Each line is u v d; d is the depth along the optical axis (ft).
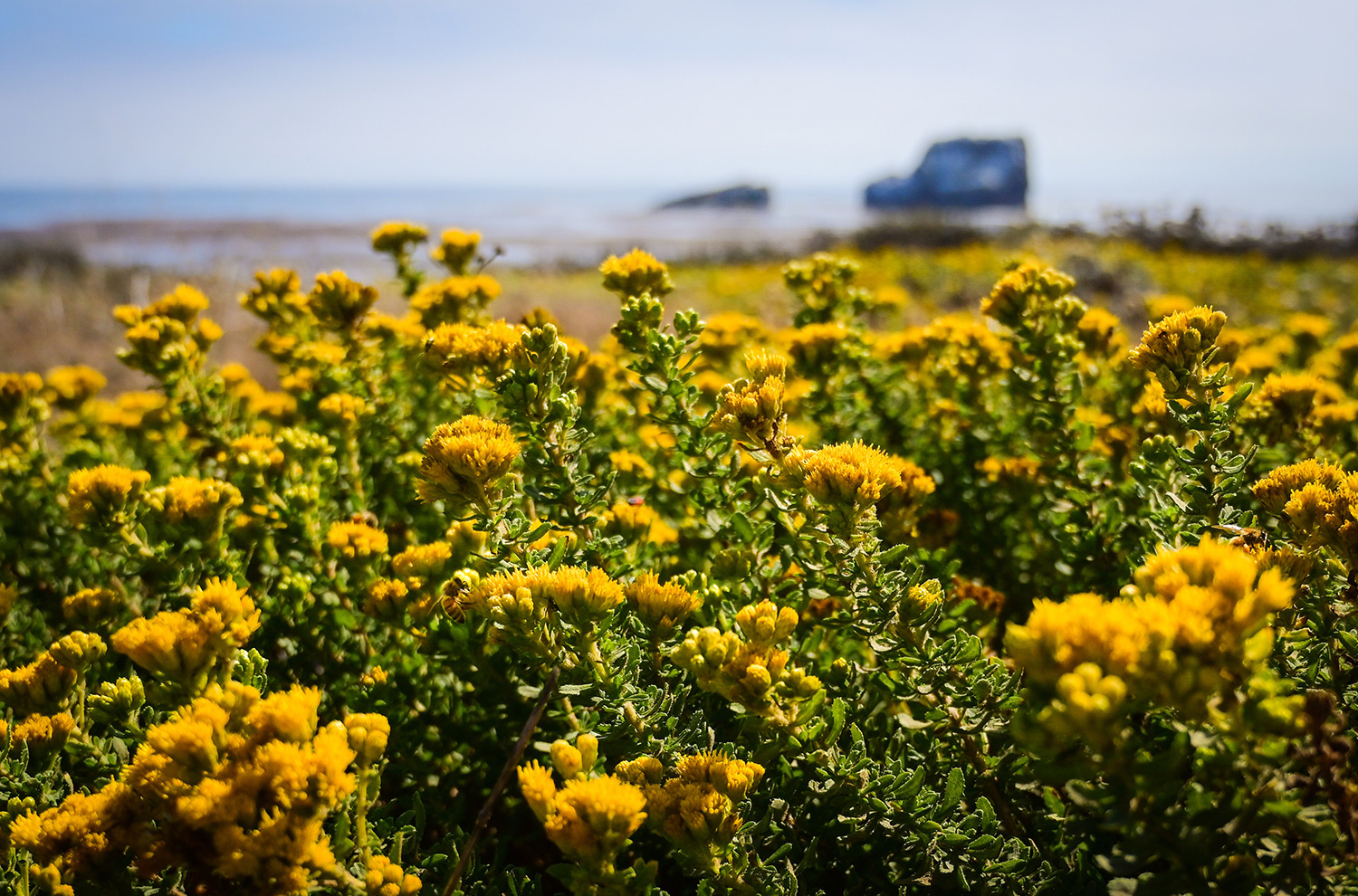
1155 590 4.50
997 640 10.26
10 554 12.12
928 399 15.38
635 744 6.30
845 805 6.30
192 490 8.67
